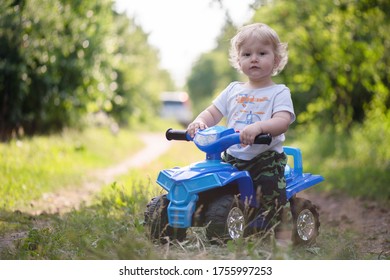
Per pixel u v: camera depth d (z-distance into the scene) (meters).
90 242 5.21
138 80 29.78
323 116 18.48
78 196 9.41
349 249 5.34
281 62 5.38
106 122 21.44
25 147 12.63
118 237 5.20
